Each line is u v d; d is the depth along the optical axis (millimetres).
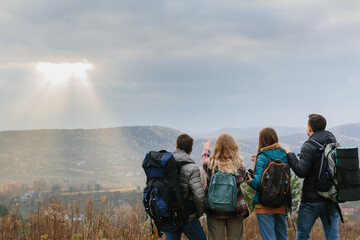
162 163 3463
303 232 3977
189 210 3541
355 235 6391
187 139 3717
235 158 3680
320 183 3730
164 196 3404
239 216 3729
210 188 3658
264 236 3840
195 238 3672
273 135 3953
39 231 4402
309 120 4047
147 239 4641
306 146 3824
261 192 3750
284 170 3740
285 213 3896
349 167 3570
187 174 3521
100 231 4508
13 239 4168
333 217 3824
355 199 3551
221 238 3764
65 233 4406
